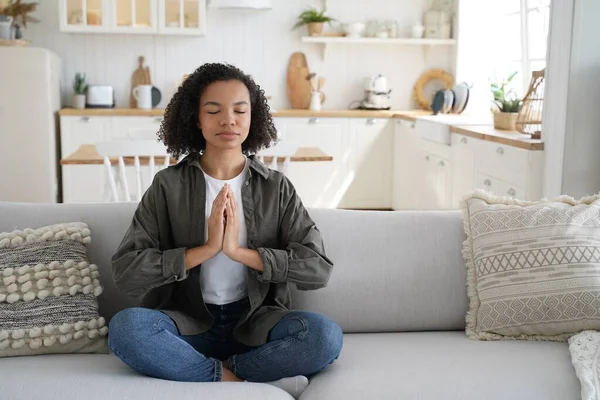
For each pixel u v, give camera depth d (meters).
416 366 1.87
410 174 5.91
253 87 2.14
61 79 6.14
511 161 4.07
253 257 1.95
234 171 2.09
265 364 1.88
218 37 6.39
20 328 1.93
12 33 5.70
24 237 2.07
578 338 2.00
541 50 5.20
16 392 1.65
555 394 1.74
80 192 5.86
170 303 2.05
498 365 1.88
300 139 6.18
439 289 2.25
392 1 6.50
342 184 6.31
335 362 1.93
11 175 5.62
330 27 6.49
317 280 2.00
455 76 6.35
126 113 5.87
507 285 2.13
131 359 1.79
